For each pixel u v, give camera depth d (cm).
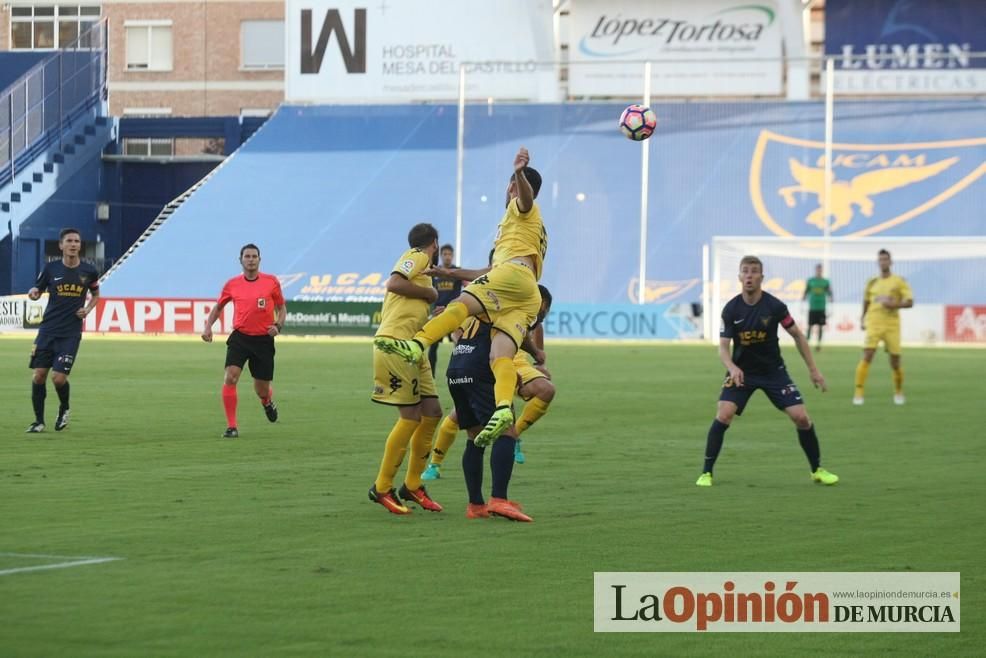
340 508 2217
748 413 4125
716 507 2277
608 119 11344
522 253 2153
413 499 2209
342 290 10050
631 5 11394
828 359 7131
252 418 3794
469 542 1917
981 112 11006
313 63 11856
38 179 11531
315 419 3784
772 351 2588
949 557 1834
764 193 10612
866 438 3462
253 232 10694
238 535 1952
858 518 2166
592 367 6244
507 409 2034
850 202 10469
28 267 11550
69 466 2741
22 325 9762
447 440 2609
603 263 10219
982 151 10744
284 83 13350
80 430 3444
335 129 11681
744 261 2580
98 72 12175
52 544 1864
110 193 12244
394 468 2167
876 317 4512
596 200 10731
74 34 14112
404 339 2255
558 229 10531
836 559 1816
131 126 12331
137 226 12338
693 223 10462
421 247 2283
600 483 2577
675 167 10912
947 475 2734
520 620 1469
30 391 4581
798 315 9356
